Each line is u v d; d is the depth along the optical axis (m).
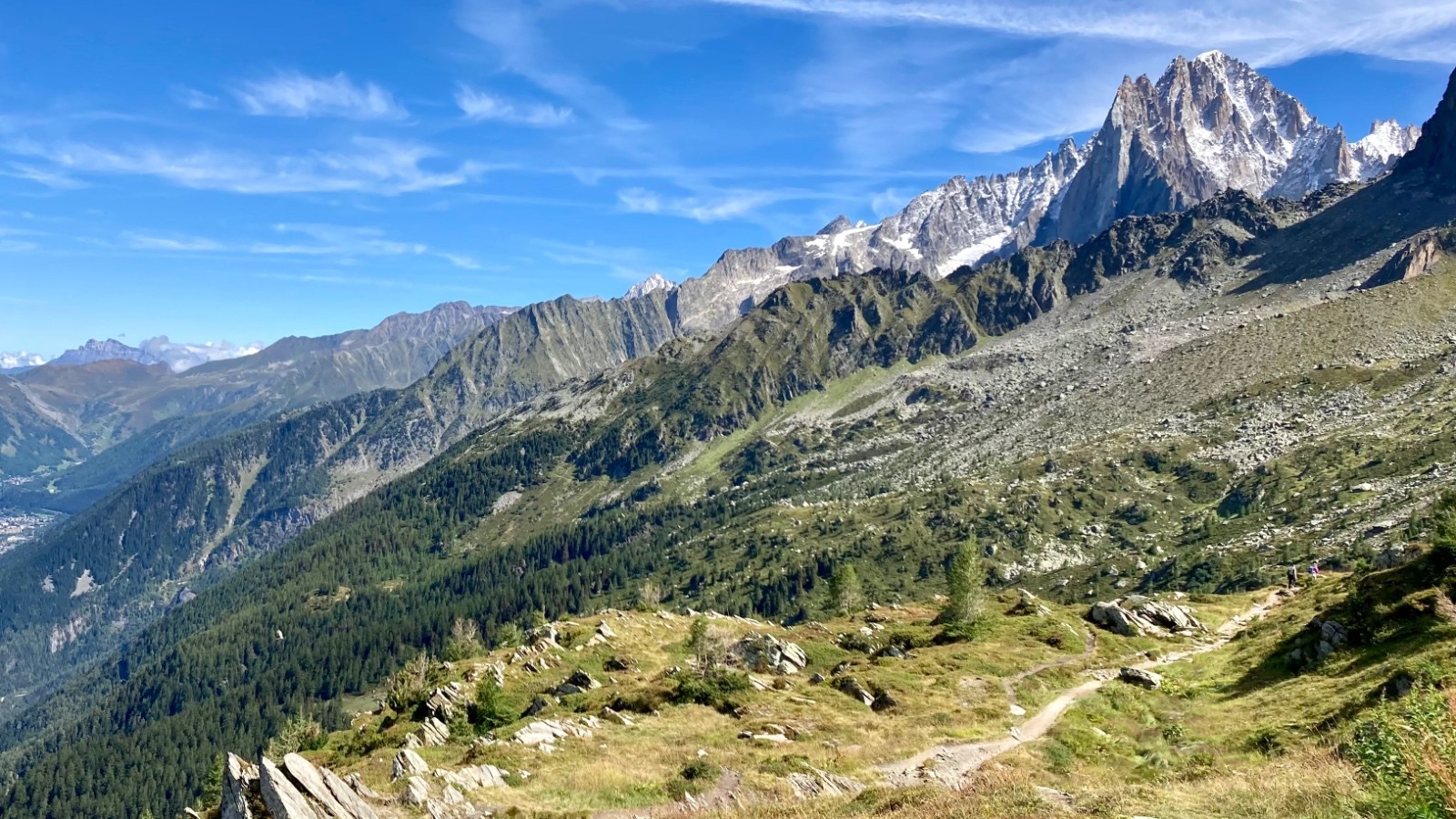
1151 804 26.62
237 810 29.17
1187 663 74.00
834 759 45.78
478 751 46.94
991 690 65.81
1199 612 101.62
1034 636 86.06
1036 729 54.28
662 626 115.62
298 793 29.48
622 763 44.91
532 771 43.16
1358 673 48.47
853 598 127.75
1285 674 58.16
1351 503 196.00
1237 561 189.00
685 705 62.16
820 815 31.20
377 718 85.81
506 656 94.81
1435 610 50.59
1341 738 34.22
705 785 40.44
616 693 69.44
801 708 60.25
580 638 100.31
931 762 45.69
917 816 28.08
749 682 66.94
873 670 73.06
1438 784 18.39
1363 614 56.94
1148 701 60.94
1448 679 35.97
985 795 30.11
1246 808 24.58
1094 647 82.44
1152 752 45.62
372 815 31.34
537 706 68.88
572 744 49.28
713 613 134.12
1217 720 51.69
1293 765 30.89
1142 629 90.75
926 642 86.81
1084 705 59.53
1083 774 42.03
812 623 104.69
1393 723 21.06
